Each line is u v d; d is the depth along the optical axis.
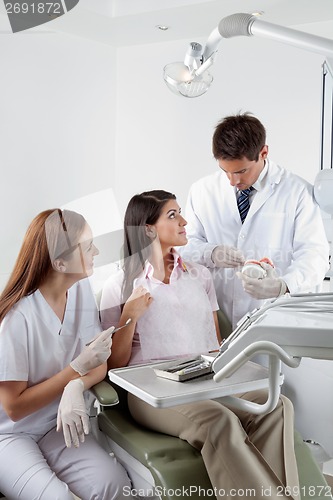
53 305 1.60
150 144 2.95
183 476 1.39
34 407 1.51
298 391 1.86
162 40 2.83
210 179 2.16
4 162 2.68
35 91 2.75
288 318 0.94
